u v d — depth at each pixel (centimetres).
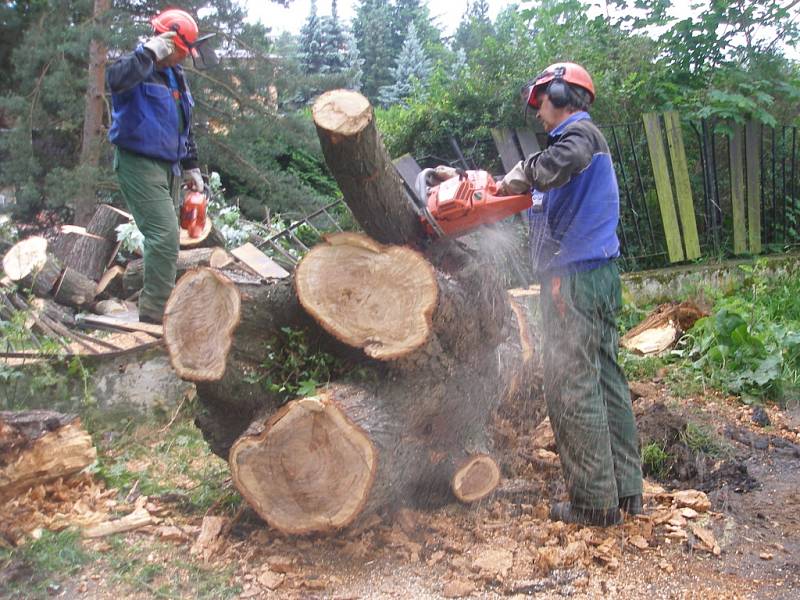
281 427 308
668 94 895
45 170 1088
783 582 308
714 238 862
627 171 841
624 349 618
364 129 297
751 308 668
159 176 472
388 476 323
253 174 1089
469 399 359
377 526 338
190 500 365
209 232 577
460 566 311
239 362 345
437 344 338
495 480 361
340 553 320
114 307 550
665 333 627
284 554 318
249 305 344
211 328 340
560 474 397
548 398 344
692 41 909
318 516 312
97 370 451
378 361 338
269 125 1112
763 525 362
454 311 341
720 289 795
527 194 329
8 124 1191
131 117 458
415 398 333
